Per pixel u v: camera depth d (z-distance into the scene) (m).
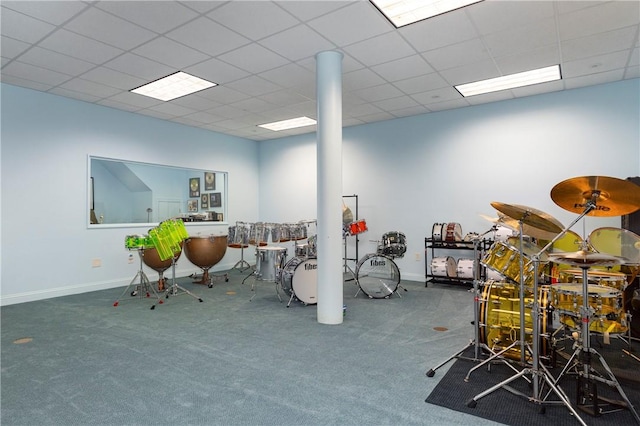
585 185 2.20
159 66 4.23
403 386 2.49
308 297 4.66
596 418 2.11
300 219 7.87
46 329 3.72
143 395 2.37
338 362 2.89
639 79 4.67
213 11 3.09
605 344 3.33
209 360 2.93
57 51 3.83
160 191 7.32
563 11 3.11
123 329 3.72
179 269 6.82
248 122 6.79
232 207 7.89
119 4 2.97
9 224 4.80
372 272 5.27
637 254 3.50
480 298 2.91
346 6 3.03
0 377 2.62
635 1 2.95
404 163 6.53
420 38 3.59
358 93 5.21
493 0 2.95
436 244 5.94
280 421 2.08
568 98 5.14
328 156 3.87
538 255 2.34
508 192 5.59
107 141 5.80
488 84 4.93
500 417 2.12
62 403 2.27
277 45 3.72
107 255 5.79
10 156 4.81
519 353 2.75
